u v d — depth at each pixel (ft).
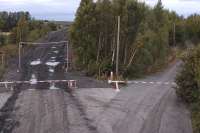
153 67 198.80
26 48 273.54
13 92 134.00
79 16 185.37
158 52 212.84
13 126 95.14
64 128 93.56
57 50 255.91
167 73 191.62
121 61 177.68
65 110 109.91
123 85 150.00
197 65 115.14
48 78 165.89
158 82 160.04
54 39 307.99
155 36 207.10
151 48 196.44
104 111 109.40
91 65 175.42
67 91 136.56
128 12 178.60
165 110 111.55
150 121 100.42
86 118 102.17
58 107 113.19
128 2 179.32
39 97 126.21
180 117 104.47
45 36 336.49
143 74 184.65
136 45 178.19
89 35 183.21
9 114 105.60
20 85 147.74
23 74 177.27
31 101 120.47
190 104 116.88
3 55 222.48
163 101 122.72
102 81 159.02
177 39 308.19
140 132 91.50
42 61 217.77
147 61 189.37
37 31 345.10
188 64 118.93
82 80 160.97
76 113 106.83
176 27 308.19
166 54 232.94
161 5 237.45
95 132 90.84
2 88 141.28
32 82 154.92
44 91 136.15
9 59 228.22
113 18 179.22
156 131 92.43
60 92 134.62
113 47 177.27
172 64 227.20
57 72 184.34
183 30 310.04
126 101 121.90
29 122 98.37
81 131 91.40
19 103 117.80
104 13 180.96
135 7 179.42
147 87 147.02
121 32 176.14
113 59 173.78
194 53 118.73
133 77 173.88
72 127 94.38
